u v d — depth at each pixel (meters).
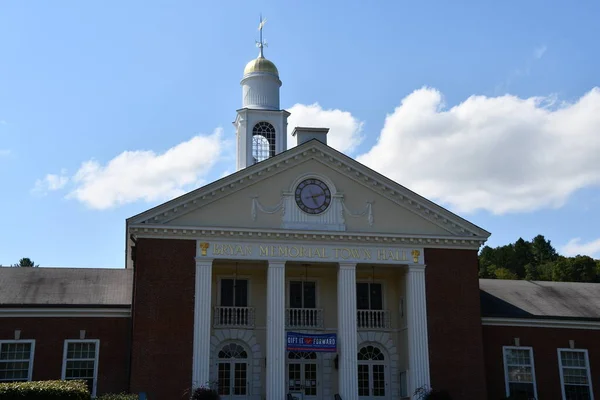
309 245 33.16
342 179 34.41
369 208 34.25
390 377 35.00
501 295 38.91
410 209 34.66
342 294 32.91
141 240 31.73
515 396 34.69
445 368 33.16
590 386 35.94
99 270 36.97
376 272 36.34
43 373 31.25
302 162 34.19
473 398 32.97
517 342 35.84
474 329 33.88
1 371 30.98
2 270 35.53
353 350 32.34
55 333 31.84
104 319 32.44
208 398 29.38
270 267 32.44
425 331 33.41
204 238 32.28
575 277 87.81
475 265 34.72
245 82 42.56
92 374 31.67
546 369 35.78
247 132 40.56
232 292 35.00
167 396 30.12
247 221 32.84
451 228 34.91
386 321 35.75
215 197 32.84
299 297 35.75
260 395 33.53
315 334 32.50
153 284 31.30
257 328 34.41
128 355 31.97
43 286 33.97
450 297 34.06
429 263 34.34
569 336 36.50
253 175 33.34
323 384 34.22
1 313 31.52
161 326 30.88
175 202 32.06
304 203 33.69
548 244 107.19
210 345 33.47
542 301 38.44
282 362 31.44
